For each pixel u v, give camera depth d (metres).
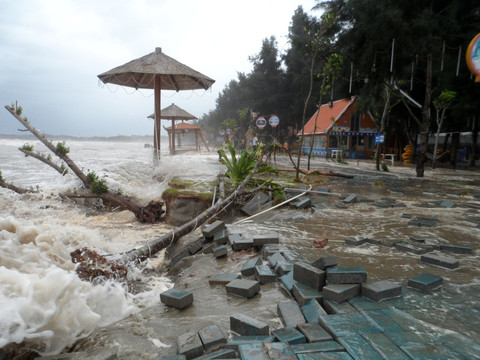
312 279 3.35
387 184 13.04
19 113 10.23
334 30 18.02
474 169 23.62
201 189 9.59
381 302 3.08
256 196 8.84
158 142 14.06
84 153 41.59
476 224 6.41
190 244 6.01
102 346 2.68
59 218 9.18
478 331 2.62
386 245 4.98
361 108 23.17
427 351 2.33
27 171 17.92
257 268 3.97
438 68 19.92
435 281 3.43
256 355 2.29
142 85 15.99
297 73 48.50
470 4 16.73
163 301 3.45
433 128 27.23
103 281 3.78
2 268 2.92
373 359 2.24
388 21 15.63
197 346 2.50
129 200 9.77
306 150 39.88
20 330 2.46
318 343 2.43
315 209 7.72
